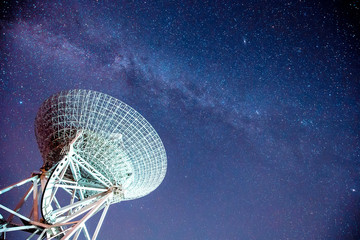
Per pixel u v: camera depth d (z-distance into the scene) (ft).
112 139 46.60
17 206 39.83
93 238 37.76
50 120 44.78
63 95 45.37
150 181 49.88
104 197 40.75
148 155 49.80
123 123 47.70
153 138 50.31
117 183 44.37
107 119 46.60
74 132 44.37
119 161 46.47
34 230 38.75
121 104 47.91
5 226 36.55
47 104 45.88
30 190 42.01
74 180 44.62
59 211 37.99
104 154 44.98
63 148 42.04
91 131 45.37
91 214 36.68
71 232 33.24
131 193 48.44
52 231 37.81
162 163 51.29
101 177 43.42
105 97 47.09
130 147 48.03
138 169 49.08
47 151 44.88
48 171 41.60
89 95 46.32
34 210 38.63
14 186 38.68
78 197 47.47
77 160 41.91
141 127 49.19
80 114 45.29
